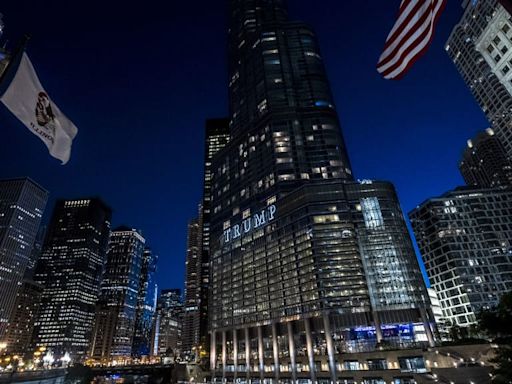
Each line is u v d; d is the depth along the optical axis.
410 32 17.91
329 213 140.25
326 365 115.94
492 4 115.31
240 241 171.62
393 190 147.62
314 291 127.88
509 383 36.84
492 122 154.12
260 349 141.38
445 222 158.88
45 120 16.11
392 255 130.38
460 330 108.06
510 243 152.00
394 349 104.81
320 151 171.12
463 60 166.50
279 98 191.00
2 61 16.09
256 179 177.75
